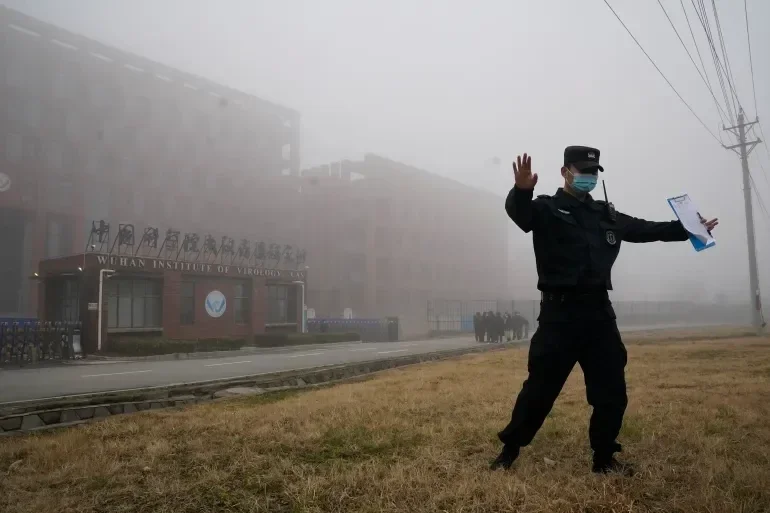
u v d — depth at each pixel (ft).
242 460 13.23
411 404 20.97
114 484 11.77
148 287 84.43
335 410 19.84
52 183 141.18
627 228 11.94
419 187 205.98
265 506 10.33
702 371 30.55
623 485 10.50
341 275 188.55
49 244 141.18
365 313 180.65
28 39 141.59
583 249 11.16
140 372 49.42
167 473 12.48
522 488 10.32
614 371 11.22
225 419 18.71
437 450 13.62
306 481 11.44
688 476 11.09
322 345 102.73
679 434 14.47
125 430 17.72
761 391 21.97
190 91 174.81
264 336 95.91
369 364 43.60
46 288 83.61
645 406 19.08
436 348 84.94
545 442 14.37
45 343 69.56
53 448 15.26
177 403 25.88
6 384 39.47
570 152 11.58
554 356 11.19
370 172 188.14
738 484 10.36
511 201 10.86
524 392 11.66
